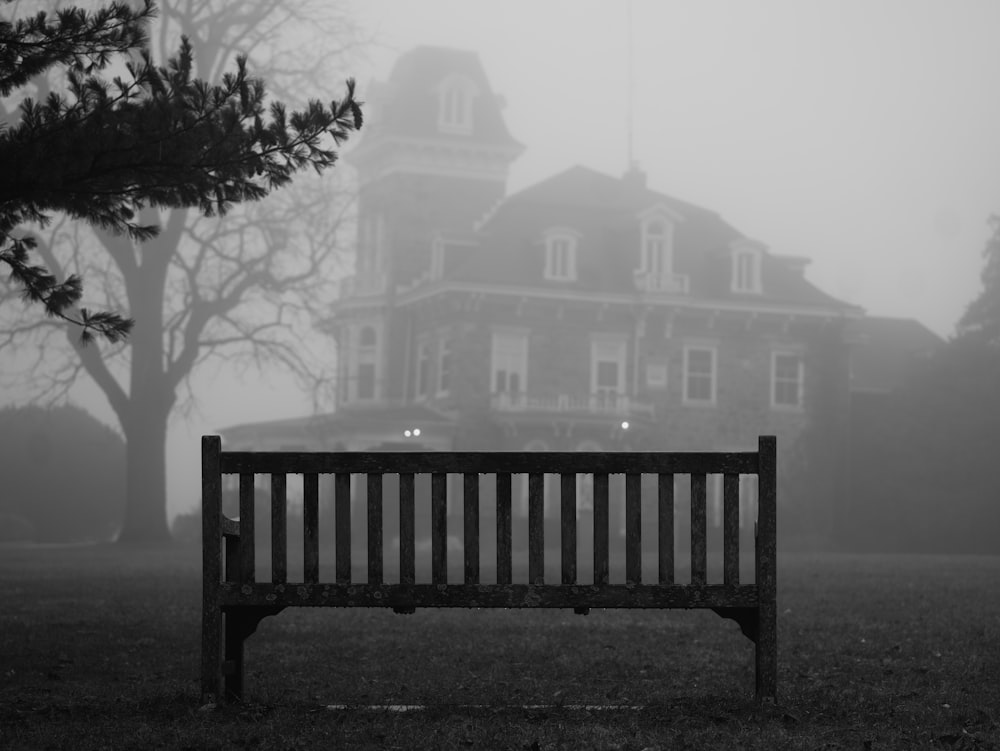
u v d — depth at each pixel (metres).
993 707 7.74
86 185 12.55
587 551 48.47
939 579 23.64
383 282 62.62
